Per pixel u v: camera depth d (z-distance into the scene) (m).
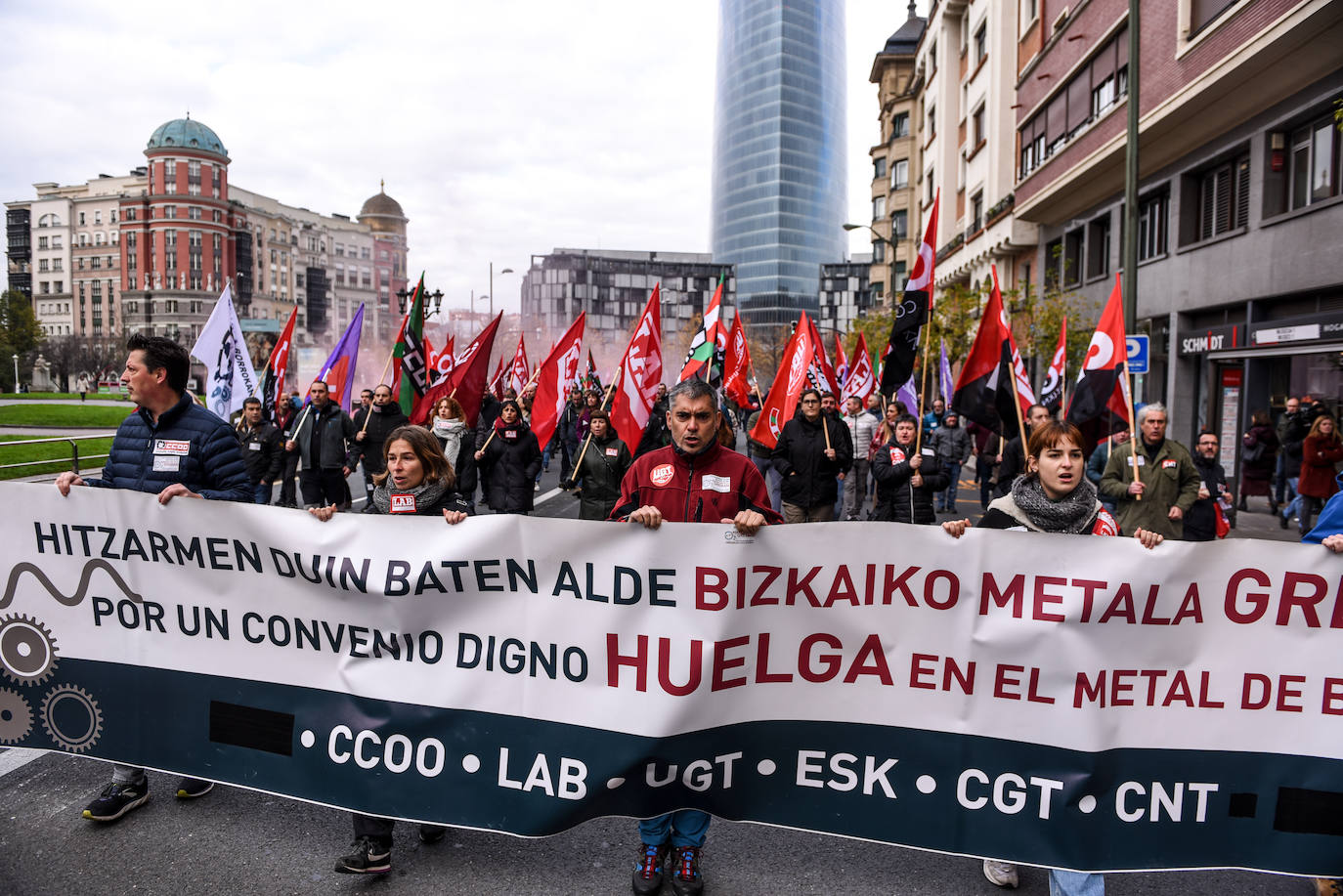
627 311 143.50
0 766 4.00
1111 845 2.96
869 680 3.07
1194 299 17.09
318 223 135.12
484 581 3.18
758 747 3.10
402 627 3.25
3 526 3.59
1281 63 13.23
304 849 3.30
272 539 3.35
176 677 3.48
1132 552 2.94
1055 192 22.56
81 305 129.25
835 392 11.84
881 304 51.84
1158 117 16.34
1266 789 2.94
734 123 156.62
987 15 30.70
